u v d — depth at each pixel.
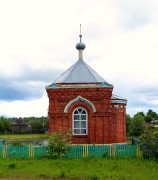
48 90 31.08
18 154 27.25
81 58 35.03
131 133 61.50
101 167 22.59
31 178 19.66
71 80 32.28
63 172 20.23
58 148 26.81
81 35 35.50
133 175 19.80
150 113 111.38
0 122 102.94
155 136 26.09
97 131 30.70
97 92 30.88
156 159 25.52
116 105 34.00
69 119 30.83
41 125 106.81
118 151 27.12
